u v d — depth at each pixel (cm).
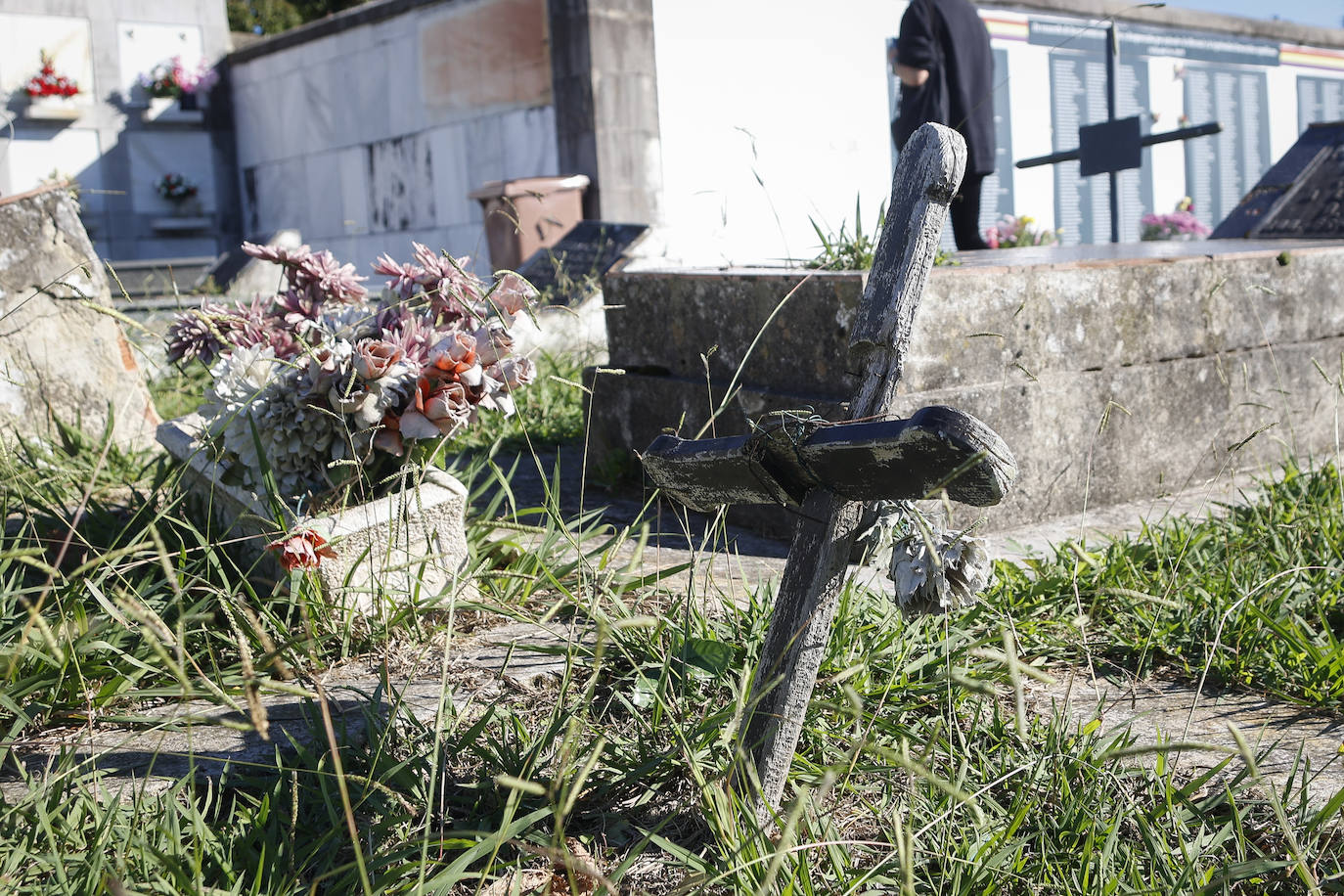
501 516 368
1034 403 362
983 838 175
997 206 1205
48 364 454
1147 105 1341
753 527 366
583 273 687
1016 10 1198
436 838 173
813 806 171
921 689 216
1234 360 417
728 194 1040
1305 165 657
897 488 158
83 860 159
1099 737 208
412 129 1248
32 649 216
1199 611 266
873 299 172
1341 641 260
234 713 219
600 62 962
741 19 1037
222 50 1606
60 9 1497
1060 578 278
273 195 1559
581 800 188
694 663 218
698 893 160
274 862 165
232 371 269
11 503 333
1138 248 525
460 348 261
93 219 1551
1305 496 338
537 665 239
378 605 254
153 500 290
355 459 254
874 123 1133
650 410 411
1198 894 151
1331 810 171
